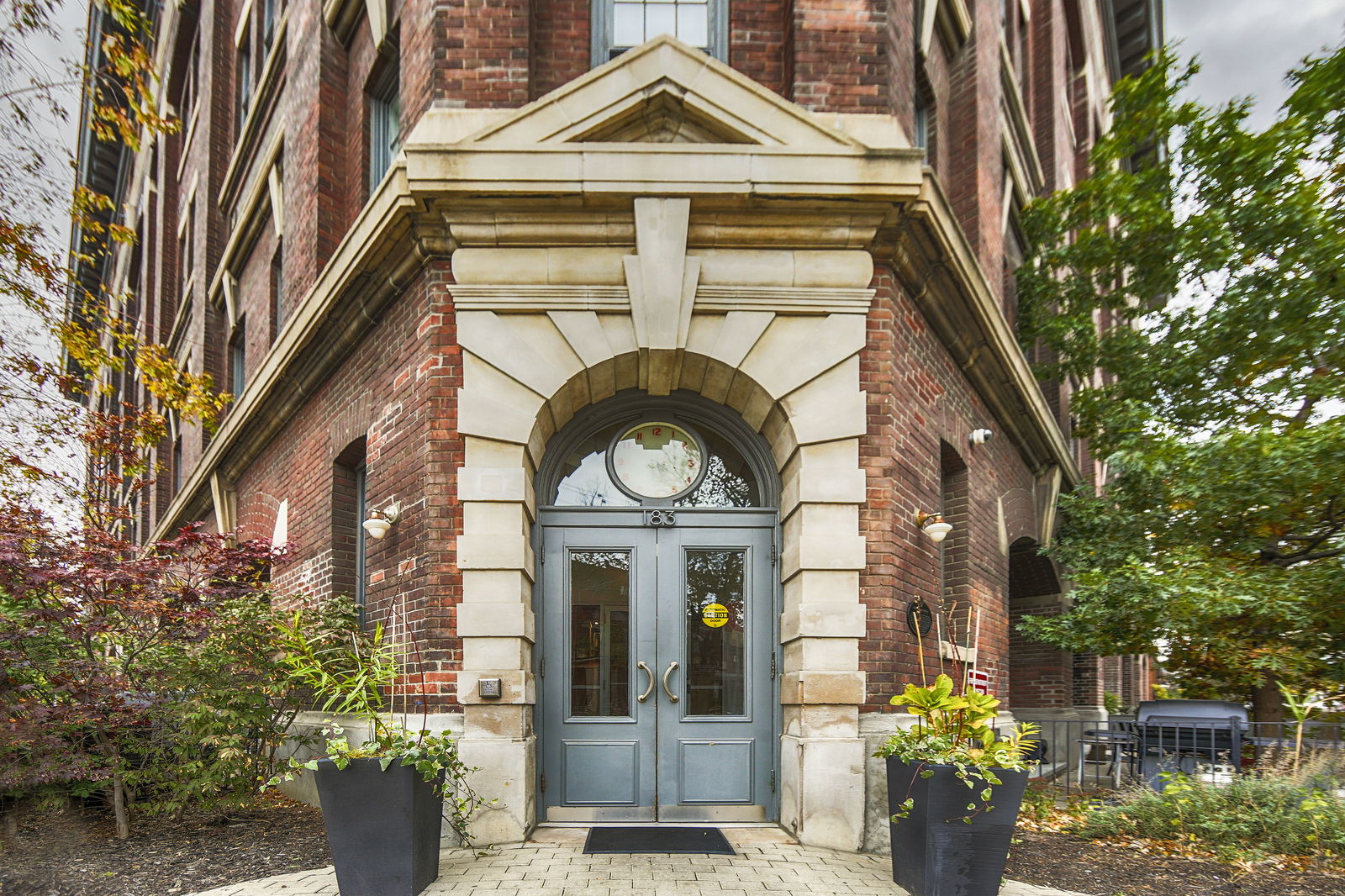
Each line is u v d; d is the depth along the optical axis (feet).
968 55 31.17
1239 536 28.89
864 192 19.74
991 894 14.84
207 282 50.29
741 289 20.36
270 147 37.83
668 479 22.02
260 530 35.19
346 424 25.36
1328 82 28.43
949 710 16.20
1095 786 27.81
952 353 25.80
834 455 20.04
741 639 21.24
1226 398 32.09
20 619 19.25
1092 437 35.88
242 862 17.72
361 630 23.54
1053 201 35.27
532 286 20.18
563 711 20.70
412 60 22.72
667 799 20.54
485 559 19.25
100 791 22.36
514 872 16.44
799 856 17.83
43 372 26.35
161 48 65.98
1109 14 66.18
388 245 21.02
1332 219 29.12
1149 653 30.86
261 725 21.34
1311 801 19.15
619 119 20.27
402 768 15.10
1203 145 31.32
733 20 22.93
